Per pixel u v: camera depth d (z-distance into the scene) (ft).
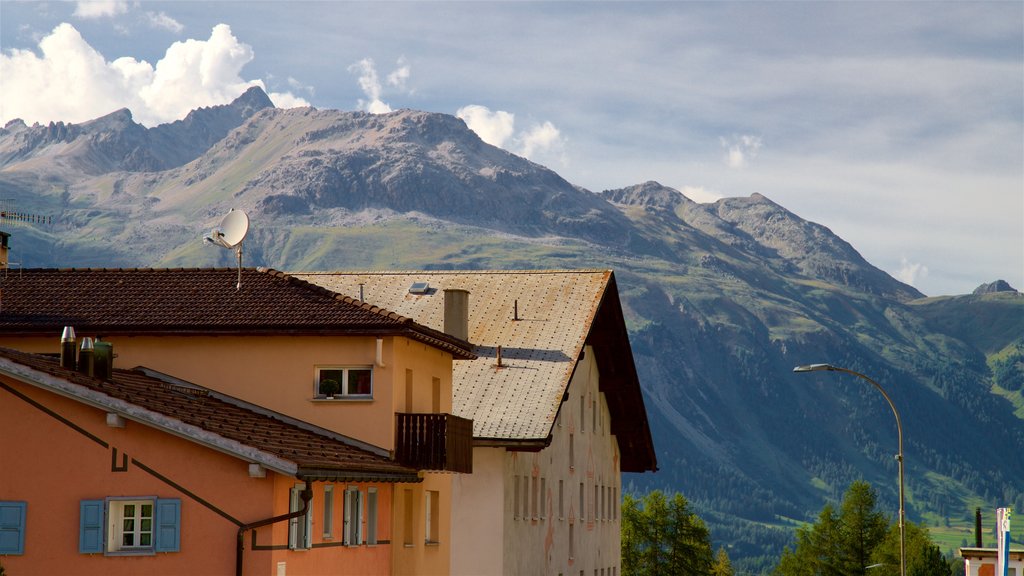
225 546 106.63
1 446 108.47
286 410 135.95
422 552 147.74
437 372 156.46
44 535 107.65
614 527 270.87
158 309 138.51
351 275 240.32
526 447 190.39
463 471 145.69
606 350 252.62
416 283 237.25
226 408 129.70
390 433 135.64
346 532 124.16
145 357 137.18
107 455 107.96
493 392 202.39
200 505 107.14
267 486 107.04
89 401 107.34
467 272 240.53
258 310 137.59
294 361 136.15
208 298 140.67
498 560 188.96
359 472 120.06
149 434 107.96
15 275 146.82
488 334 220.84
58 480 108.06
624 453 282.15
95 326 135.33
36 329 135.33
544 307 227.81
